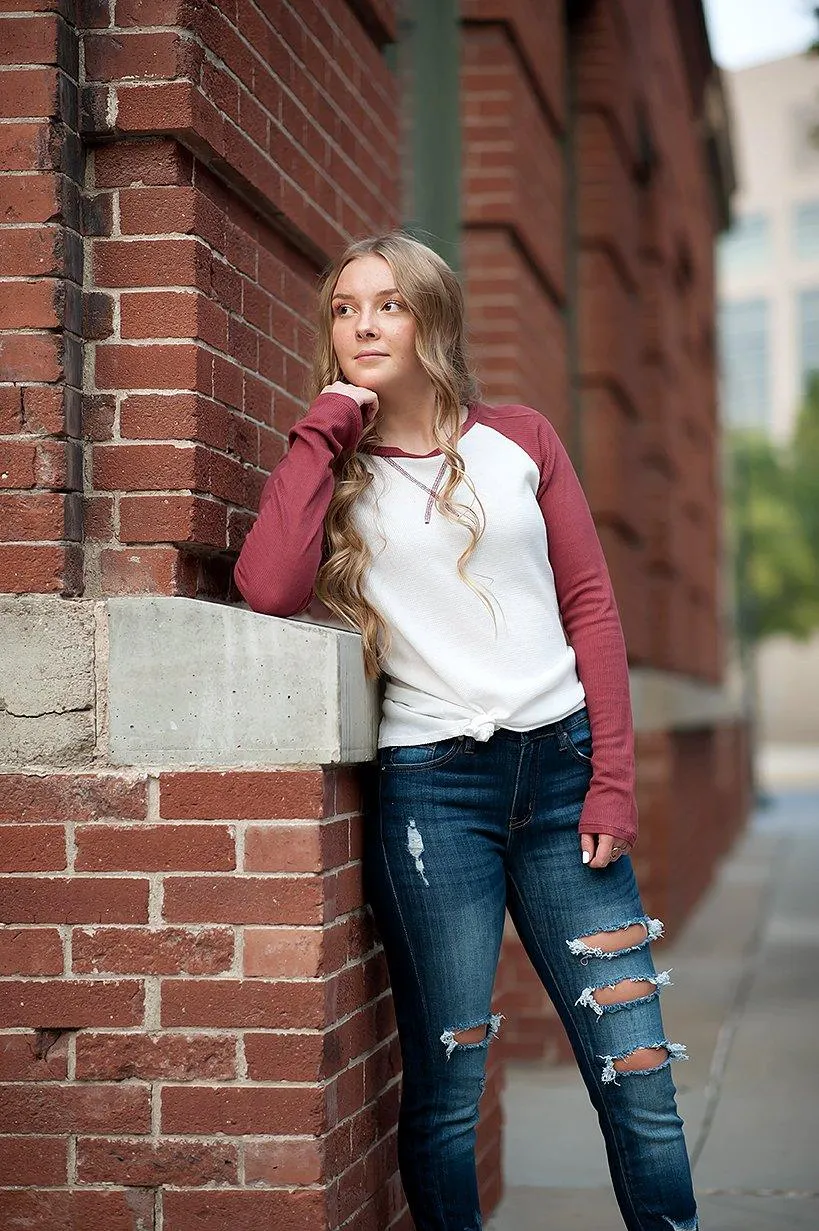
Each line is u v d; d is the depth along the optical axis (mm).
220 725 2664
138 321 2795
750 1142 4734
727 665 18859
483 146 5762
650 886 8406
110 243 2805
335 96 3717
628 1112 2867
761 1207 4090
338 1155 2715
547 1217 3996
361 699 2807
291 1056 2615
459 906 2797
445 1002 2820
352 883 2838
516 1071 5742
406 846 2814
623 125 7852
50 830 2672
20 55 2703
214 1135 2627
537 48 6242
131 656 2688
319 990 2617
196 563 2889
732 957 8562
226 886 2641
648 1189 2859
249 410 3092
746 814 19062
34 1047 2656
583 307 7492
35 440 2693
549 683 2824
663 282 10062
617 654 2904
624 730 2875
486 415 2969
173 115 2762
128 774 2666
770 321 55906
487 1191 3988
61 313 2693
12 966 2668
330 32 3701
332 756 2619
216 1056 2631
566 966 2881
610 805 2830
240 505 3029
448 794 2811
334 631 2672
